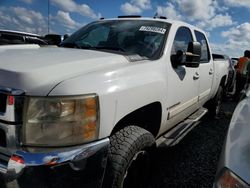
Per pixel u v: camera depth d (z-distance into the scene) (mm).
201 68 4152
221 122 6074
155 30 3336
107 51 2951
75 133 1848
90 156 1884
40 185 1773
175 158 4000
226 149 1541
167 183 3264
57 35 4512
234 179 1346
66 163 1794
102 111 1983
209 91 5012
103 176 2016
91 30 3736
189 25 4094
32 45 3291
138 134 2334
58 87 1857
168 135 3533
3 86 1826
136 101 2379
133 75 2430
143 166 2539
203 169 3693
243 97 2369
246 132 1571
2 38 8742
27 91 1815
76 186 1852
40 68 1961
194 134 5152
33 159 1759
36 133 1805
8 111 1783
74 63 2199
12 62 2078
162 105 2916
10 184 1799
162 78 2846
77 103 1854
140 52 3076
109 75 2188
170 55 3156
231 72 7672
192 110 4293
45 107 1812
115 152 2184
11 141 1800
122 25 3594
